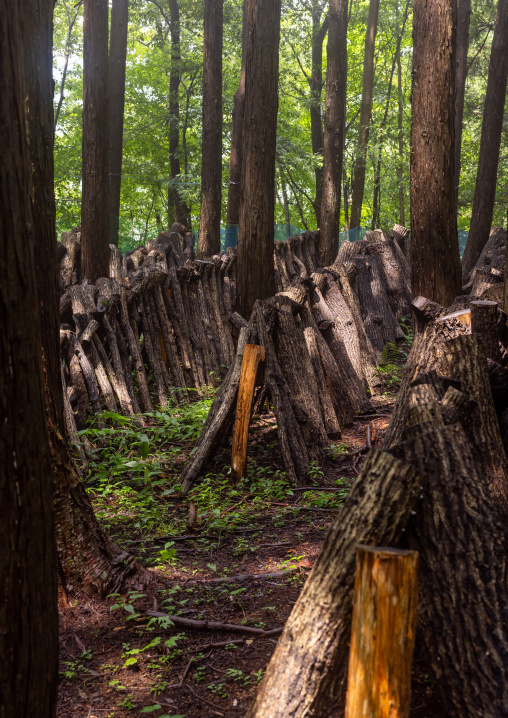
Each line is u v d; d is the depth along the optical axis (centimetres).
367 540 220
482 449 343
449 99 736
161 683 287
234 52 2270
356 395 740
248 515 498
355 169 2209
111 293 747
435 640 231
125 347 729
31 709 175
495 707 206
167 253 1085
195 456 575
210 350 910
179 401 788
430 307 504
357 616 186
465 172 2856
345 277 898
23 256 167
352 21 2542
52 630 184
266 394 707
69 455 364
